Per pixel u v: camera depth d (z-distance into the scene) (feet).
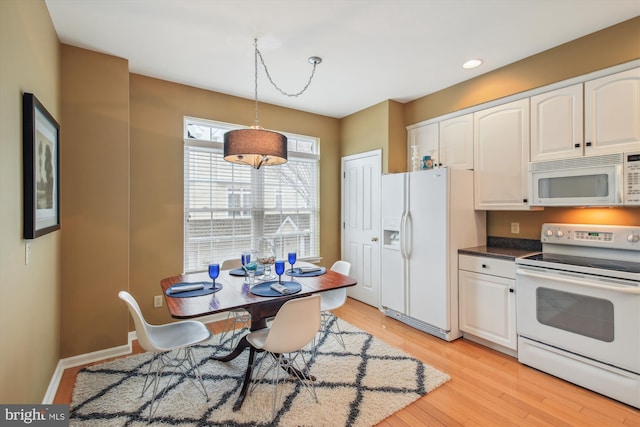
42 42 5.91
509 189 8.98
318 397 6.44
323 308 8.51
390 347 8.79
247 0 6.16
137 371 7.45
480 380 7.12
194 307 5.61
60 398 6.43
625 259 7.27
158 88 9.78
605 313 6.38
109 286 8.21
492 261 8.54
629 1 6.18
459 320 9.41
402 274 10.57
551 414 5.94
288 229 12.76
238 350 7.55
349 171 13.71
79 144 7.79
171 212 9.98
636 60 6.73
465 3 6.28
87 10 6.40
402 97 11.60
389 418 5.85
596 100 7.31
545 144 8.21
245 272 8.16
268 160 7.98
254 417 5.82
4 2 4.06
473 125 9.91
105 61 8.16
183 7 6.37
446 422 5.74
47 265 6.30
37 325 5.59
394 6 6.38
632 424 5.64
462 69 9.31
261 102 11.96
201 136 10.78
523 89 8.61
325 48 8.08
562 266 7.05
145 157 9.55
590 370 6.63
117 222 8.30
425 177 9.78
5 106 4.08
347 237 13.85
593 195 7.15
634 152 6.55
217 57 8.51
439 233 9.37
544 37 7.57
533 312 7.58
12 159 4.33
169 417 5.81
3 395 4.02
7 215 4.16
